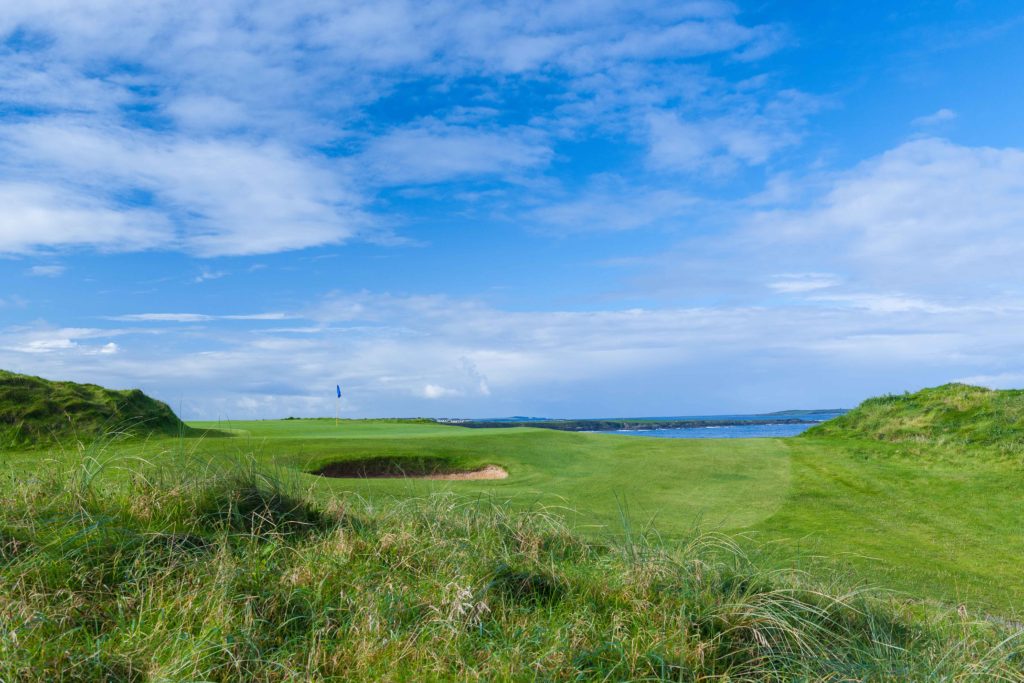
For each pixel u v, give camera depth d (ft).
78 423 57.82
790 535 33.96
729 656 13.17
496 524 21.02
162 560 14.74
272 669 11.28
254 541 16.47
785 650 13.66
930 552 32.42
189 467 20.70
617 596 15.72
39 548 14.17
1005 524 38.40
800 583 17.79
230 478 19.77
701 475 49.70
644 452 59.31
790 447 62.23
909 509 41.37
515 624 13.60
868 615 16.53
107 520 15.48
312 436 63.36
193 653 10.99
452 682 11.35
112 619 12.42
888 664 13.64
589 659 12.39
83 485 17.72
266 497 19.56
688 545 19.10
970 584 27.17
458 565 16.28
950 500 43.83
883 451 60.23
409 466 51.72
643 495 42.57
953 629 18.25
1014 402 66.69
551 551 19.48
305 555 15.92
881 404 75.10
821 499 42.96
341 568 15.38
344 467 49.75
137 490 18.45
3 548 13.97
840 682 12.73
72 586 13.19
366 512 21.75
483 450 56.70
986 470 52.80
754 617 14.44
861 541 33.71
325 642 12.24
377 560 16.38
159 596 13.14
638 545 19.30
